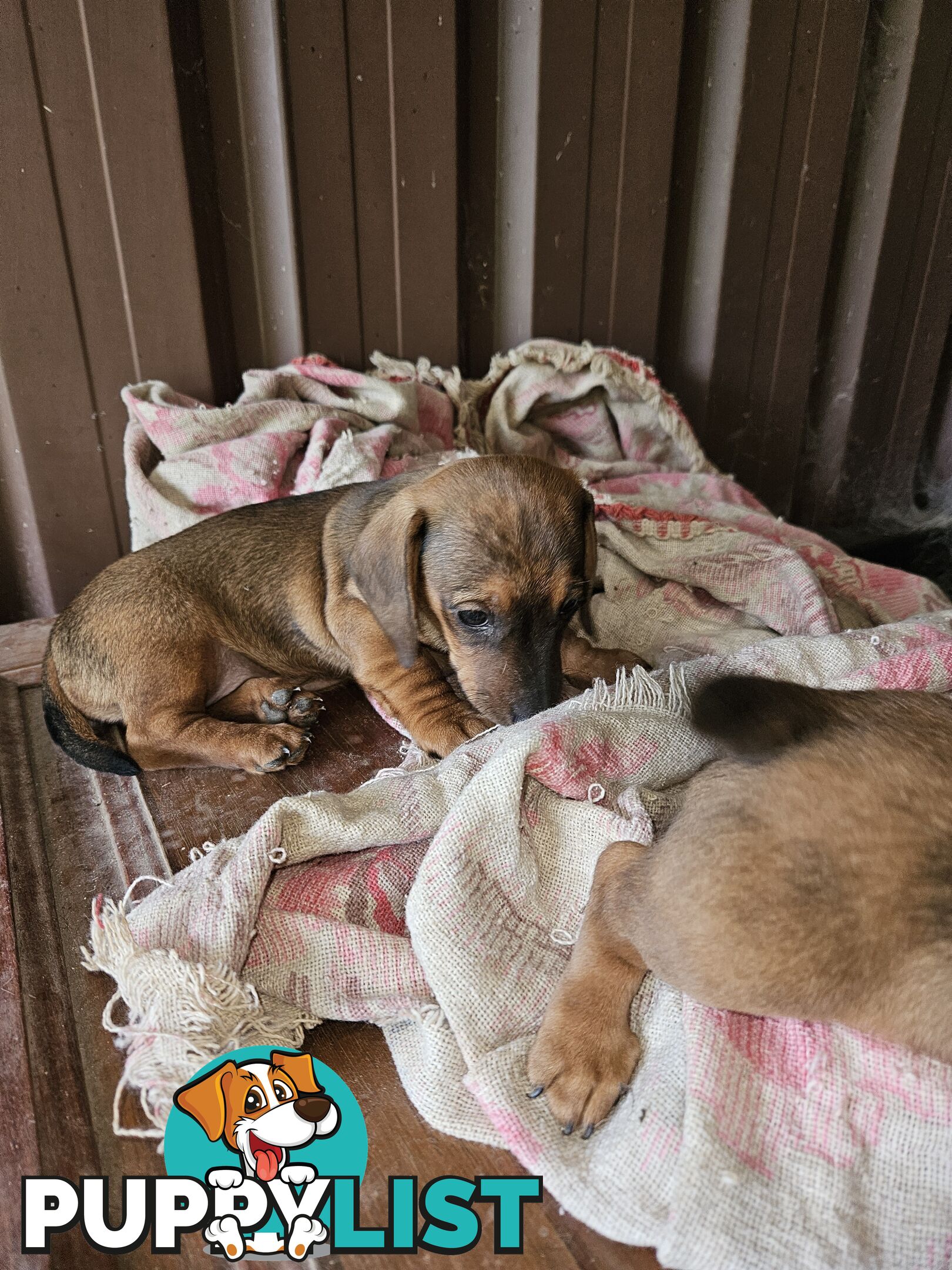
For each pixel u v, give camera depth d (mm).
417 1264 245
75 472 583
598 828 330
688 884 248
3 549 594
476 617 391
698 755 354
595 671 457
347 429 562
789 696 266
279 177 562
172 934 305
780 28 639
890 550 903
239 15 526
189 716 423
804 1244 233
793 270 733
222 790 411
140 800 404
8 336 535
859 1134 254
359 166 578
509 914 315
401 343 639
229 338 601
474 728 415
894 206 747
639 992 295
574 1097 266
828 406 827
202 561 442
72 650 422
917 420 868
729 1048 265
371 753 438
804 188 708
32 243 522
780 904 237
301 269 589
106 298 549
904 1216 240
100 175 522
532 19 577
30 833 388
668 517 512
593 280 672
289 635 462
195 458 537
